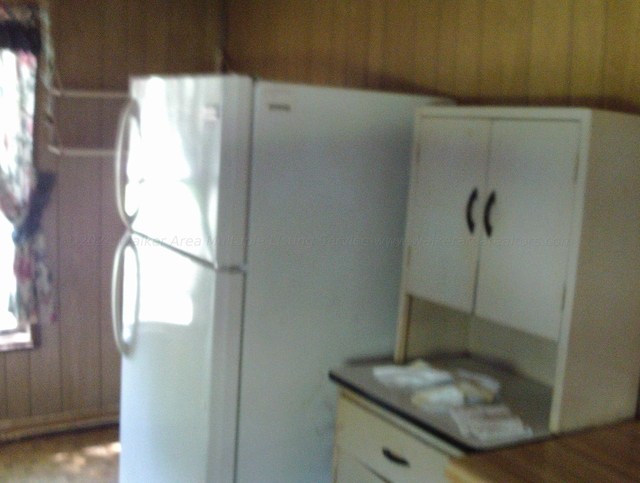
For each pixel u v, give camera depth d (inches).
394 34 100.0
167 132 81.5
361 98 76.6
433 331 84.2
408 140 80.9
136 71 135.7
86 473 119.4
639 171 64.3
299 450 78.3
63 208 131.4
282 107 71.2
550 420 63.4
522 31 80.5
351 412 73.9
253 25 136.1
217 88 69.9
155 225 84.9
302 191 73.8
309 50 118.6
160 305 83.4
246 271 71.4
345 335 79.7
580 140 60.0
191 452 75.9
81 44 129.3
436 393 68.3
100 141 133.4
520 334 81.0
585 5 73.3
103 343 138.6
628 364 67.4
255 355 73.4
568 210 61.2
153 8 135.8
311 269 75.7
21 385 131.3
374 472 70.7
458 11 89.0
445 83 91.4
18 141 124.2
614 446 61.0
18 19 121.6
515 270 66.2
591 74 72.9
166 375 82.1
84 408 138.4
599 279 62.9
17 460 122.8
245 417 73.9
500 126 67.5
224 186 69.3
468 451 58.5
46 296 130.2
